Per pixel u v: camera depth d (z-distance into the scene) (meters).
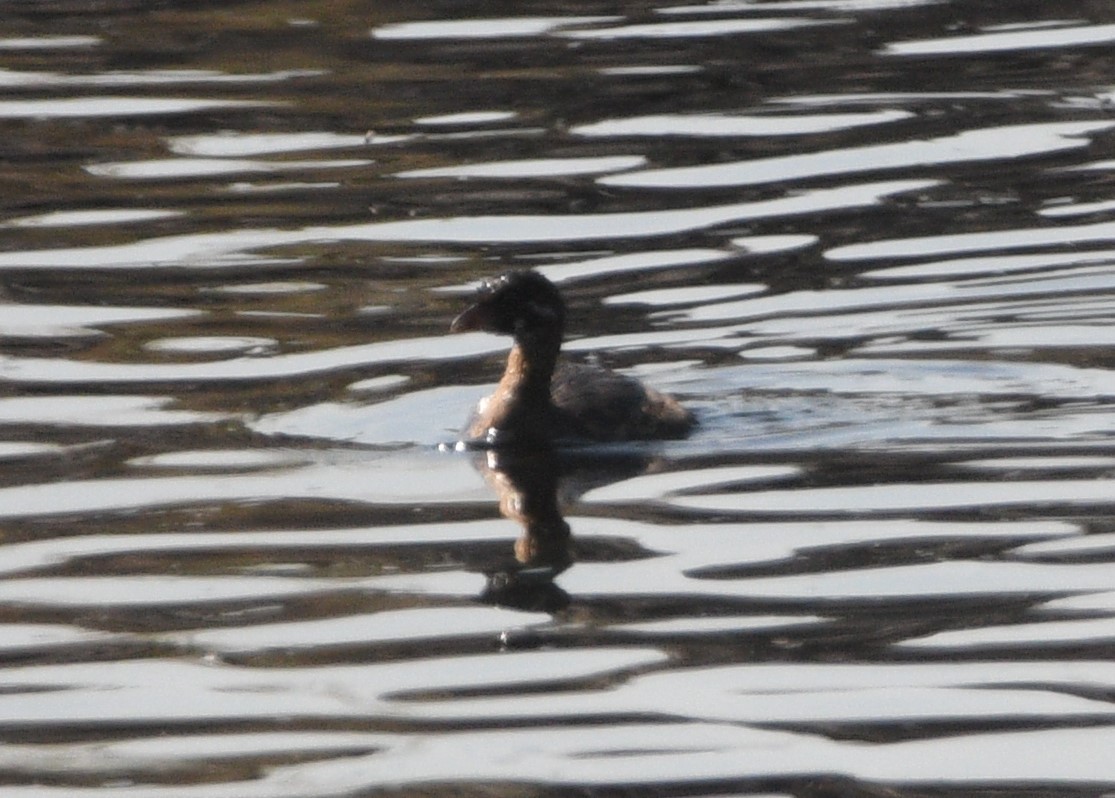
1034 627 11.70
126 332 18.02
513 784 10.07
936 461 14.59
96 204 21.80
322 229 20.94
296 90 25.55
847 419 15.67
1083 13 28.30
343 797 9.98
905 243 20.06
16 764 10.39
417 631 11.91
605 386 15.84
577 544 13.21
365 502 14.06
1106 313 18.03
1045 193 21.34
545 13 28.81
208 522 13.67
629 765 10.25
